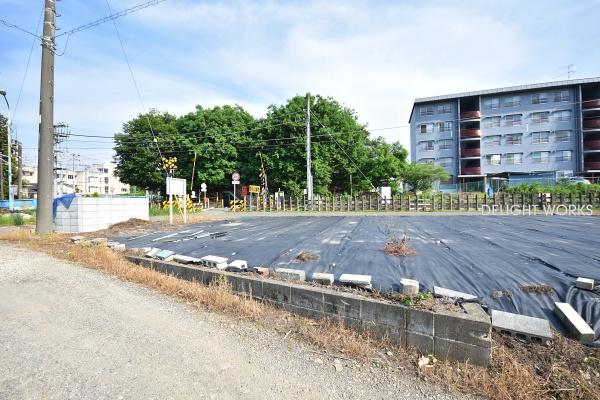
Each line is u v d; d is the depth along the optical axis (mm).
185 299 4012
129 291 4332
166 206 21781
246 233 9102
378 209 21172
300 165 27094
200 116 32625
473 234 8031
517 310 3105
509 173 35812
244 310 3521
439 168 32562
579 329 2537
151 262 5430
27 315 3428
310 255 5500
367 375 2389
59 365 2422
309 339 2939
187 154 32562
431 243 6645
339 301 3164
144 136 34531
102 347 2727
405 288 3299
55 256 6652
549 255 5273
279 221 13172
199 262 5090
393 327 2832
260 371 2410
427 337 2654
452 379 2316
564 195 17156
